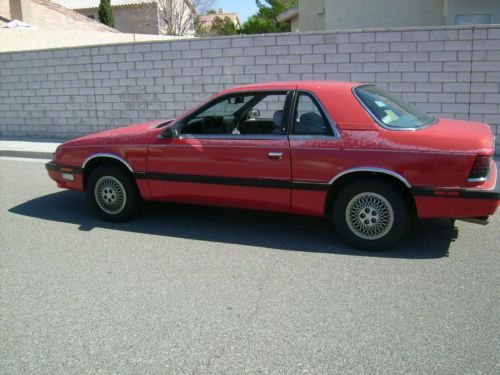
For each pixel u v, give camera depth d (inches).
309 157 199.8
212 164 217.8
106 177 242.2
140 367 125.7
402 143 188.5
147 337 139.5
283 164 204.5
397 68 378.3
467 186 182.1
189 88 447.5
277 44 407.2
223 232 229.1
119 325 146.2
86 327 145.5
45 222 248.4
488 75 358.6
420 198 187.5
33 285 174.6
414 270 181.9
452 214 185.9
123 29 1412.4
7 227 240.7
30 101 518.0
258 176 210.1
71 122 506.0
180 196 228.8
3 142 492.4
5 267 190.9
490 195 179.9
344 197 199.5
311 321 146.3
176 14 1398.9
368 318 147.5
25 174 362.6
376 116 196.5
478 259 191.3
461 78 365.1
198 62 437.7
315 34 393.4
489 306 153.4
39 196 300.7
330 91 203.8
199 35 1524.4
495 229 225.5
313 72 401.7
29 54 504.7
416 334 138.2
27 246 213.8
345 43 387.2
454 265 185.9
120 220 245.6
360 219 199.8
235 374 122.0
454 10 526.3
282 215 253.9
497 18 519.5
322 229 230.7
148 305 158.1
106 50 469.7
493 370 121.6
